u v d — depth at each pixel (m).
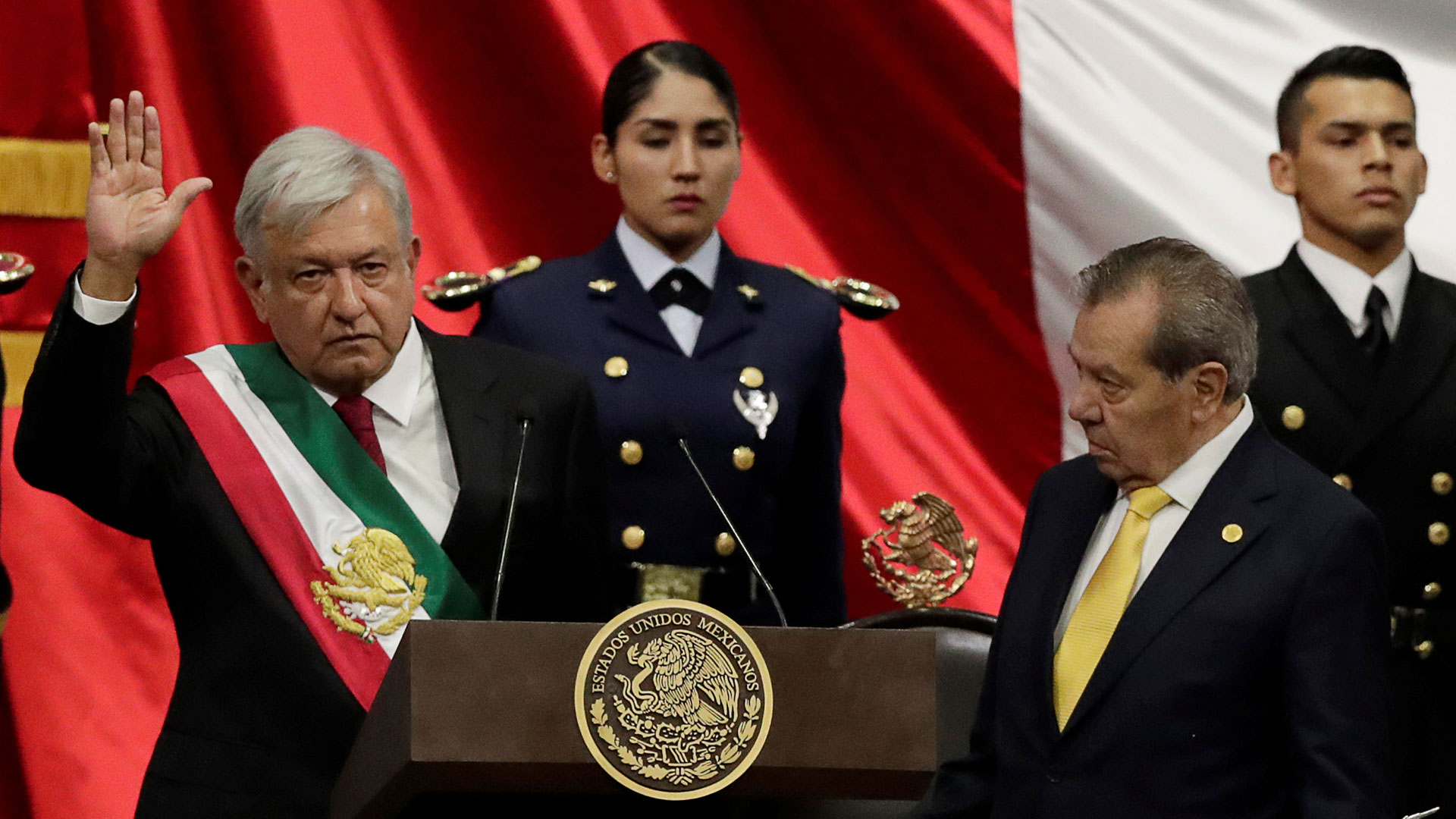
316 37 20.86
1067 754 11.37
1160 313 11.45
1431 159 21.58
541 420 14.01
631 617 10.41
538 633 10.26
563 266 17.64
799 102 21.98
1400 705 16.53
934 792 12.39
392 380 13.75
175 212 12.21
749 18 21.95
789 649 10.62
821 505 17.53
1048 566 12.22
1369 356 17.73
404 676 10.16
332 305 13.06
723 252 17.77
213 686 12.77
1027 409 21.72
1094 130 21.86
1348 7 22.08
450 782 10.43
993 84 21.92
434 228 21.05
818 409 17.52
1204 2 22.16
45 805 18.91
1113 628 11.62
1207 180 21.77
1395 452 17.08
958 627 14.94
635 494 16.59
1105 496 12.29
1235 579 11.31
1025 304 21.80
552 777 10.38
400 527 13.20
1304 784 10.76
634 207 17.27
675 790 10.30
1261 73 22.02
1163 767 11.09
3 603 16.30
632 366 16.89
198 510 13.03
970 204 21.92
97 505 12.75
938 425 21.53
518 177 21.33
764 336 17.30
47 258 20.17
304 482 13.17
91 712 19.22
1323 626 11.05
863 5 22.00
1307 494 11.48
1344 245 18.05
